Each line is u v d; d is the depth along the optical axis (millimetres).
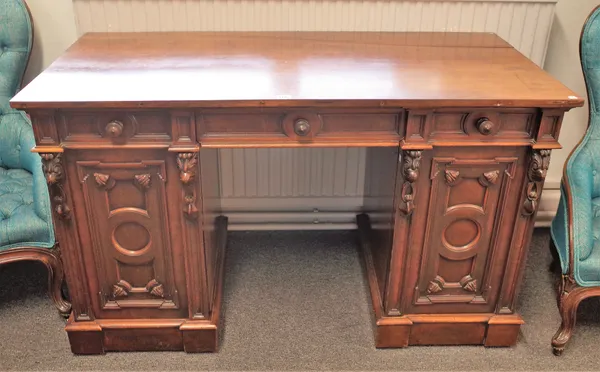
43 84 1434
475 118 1450
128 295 1679
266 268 2133
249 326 1856
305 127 1437
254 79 1492
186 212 1527
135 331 1708
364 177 2213
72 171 1484
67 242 1574
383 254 1797
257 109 1431
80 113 1407
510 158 1512
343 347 1780
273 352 1755
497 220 1601
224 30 1994
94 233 1571
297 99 1374
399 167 1519
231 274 2096
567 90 1454
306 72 1553
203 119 1440
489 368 1708
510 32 2006
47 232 1708
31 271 2078
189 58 1658
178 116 1416
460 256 1656
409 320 1729
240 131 1461
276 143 1471
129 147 1448
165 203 1538
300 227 2324
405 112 1444
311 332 1837
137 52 1704
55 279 1769
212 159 1851
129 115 1414
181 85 1443
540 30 1994
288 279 2078
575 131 2268
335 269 2137
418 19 1989
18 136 1910
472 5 1961
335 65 1615
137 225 1577
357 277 2094
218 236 2088
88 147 1443
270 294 2002
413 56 1713
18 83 1945
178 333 1721
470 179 1551
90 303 1673
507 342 1770
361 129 1473
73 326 1682
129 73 1521
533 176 1505
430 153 1499
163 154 1475
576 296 1677
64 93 1383
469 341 1779
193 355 1739
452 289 1712
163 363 1706
